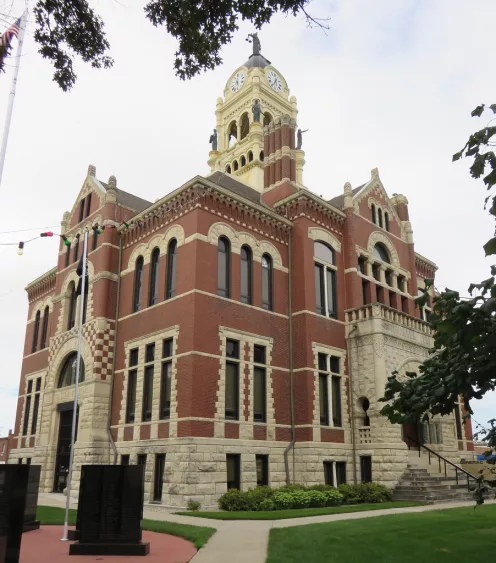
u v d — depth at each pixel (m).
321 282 29.88
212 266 25.59
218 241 26.45
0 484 10.41
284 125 33.66
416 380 8.74
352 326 29.52
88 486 12.50
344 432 27.72
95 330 28.73
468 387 7.76
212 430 23.27
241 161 45.00
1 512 10.27
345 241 31.86
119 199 33.22
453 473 28.78
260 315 27.12
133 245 29.78
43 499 26.09
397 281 35.34
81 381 29.14
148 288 27.67
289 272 29.48
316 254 30.11
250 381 25.62
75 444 27.66
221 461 23.11
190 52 11.85
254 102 46.25
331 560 10.91
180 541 13.75
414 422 9.08
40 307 38.56
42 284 38.88
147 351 26.59
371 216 34.25
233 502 21.55
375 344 28.11
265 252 28.56
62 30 11.47
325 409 27.59
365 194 34.19
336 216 31.81
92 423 26.91
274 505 21.16
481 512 18.52
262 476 25.02
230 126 48.97
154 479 23.59
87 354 28.95
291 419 26.98
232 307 25.86
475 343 7.10
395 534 13.79
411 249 36.69
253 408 25.48
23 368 38.38
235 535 14.33
